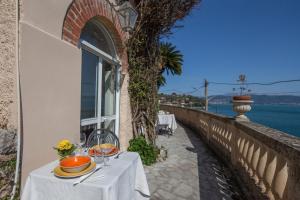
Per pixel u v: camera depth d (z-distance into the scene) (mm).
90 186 1461
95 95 3373
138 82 4484
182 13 4570
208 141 5680
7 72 1639
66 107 2223
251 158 2537
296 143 1614
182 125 10594
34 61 1758
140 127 4656
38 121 1822
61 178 1553
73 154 1962
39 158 1849
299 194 1381
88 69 3146
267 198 1991
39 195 1564
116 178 1597
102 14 3076
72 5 2342
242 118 3529
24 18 1676
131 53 4309
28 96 1702
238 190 2953
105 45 3793
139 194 2270
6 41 1641
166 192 2846
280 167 1721
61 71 2123
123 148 4184
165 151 4547
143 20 4297
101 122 3549
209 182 3205
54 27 2045
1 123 1666
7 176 1564
